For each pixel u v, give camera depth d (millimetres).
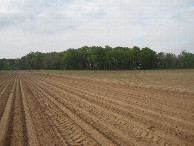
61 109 13953
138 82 30406
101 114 12273
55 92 22328
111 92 20844
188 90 20219
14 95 20734
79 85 28922
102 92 21109
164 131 9070
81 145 7875
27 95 20562
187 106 13438
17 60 171750
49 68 127875
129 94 19078
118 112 12555
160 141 7973
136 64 110375
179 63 111312
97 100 16734
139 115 11711
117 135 8766
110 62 109250
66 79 41875
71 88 25672
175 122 10250
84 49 133125
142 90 21406
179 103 14391
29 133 9430
